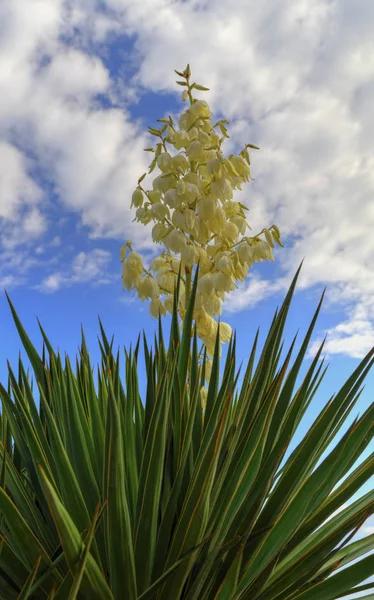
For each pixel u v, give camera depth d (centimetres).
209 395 86
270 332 82
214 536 67
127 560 62
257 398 80
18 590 74
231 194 111
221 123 115
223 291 109
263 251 108
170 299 110
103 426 83
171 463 84
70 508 68
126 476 76
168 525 69
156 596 65
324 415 73
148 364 98
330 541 76
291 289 80
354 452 78
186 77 118
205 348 109
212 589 71
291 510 73
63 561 70
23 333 87
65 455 67
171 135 116
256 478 74
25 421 73
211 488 67
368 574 72
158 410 66
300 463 72
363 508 79
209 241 115
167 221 113
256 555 72
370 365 75
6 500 62
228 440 74
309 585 77
